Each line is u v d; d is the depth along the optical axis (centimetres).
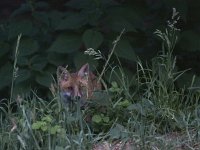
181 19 1221
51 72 1131
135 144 916
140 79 1102
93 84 1055
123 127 947
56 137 914
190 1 1230
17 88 1114
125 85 1061
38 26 1220
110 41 1123
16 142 929
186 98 1086
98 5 1146
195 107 1016
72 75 1036
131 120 980
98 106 1001
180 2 1167
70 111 1012
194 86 1107
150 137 927
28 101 1077
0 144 934
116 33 1138
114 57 1148
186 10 1158
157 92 1045
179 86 1112
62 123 948
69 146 899
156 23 1190
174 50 1190
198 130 952
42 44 1202
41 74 1125
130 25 1127
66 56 1150
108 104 998
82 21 1127
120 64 1091
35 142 907
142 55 1188
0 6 1900
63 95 1025
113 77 1109
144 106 991
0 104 1130
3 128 966
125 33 1161
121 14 1161
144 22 1203
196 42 1159
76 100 1009
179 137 955
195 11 1223
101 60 1144
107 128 987
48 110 988
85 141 921
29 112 968
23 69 1130
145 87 1096
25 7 1223
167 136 968
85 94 1017
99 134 947
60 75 1041
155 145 920
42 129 912
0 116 1059
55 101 1040
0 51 1160
